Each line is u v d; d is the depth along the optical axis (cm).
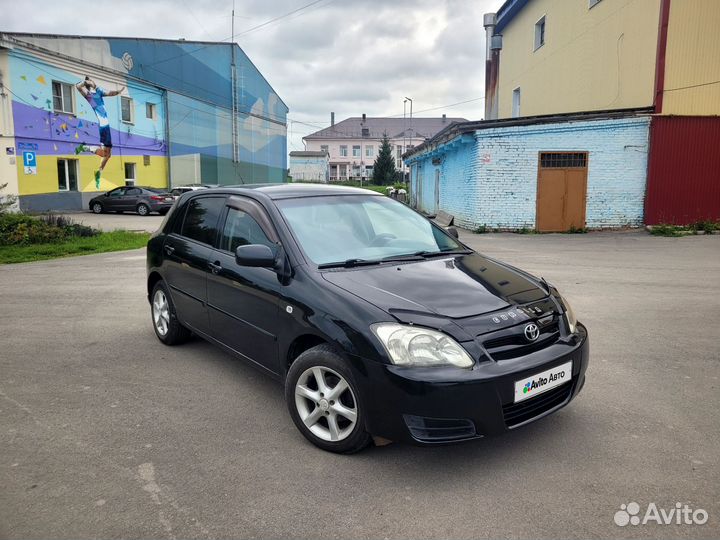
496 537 252
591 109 1902
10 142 2234
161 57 3156
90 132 2644
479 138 1603
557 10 2134
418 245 422
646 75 1584
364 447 323
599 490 287
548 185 1611
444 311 311
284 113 4769
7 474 307
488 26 2730
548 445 334
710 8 1502
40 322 630
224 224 451
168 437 350
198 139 3534
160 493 288
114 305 715
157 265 534
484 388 286
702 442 336
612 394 409
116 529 259
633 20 1642
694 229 1512
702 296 729
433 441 287
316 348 331
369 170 8662
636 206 1594
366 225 424
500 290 348
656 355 495
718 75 1530
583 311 654
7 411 389
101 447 338
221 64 3747
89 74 2623
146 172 3072
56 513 271
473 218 1666
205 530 258
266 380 447
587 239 1427
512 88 2684
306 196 432
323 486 294
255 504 278
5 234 1348
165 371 468
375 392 296
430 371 286
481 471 307
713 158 1555
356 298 320
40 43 2350
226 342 431
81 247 1303
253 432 356
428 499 281
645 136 1559
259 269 388
